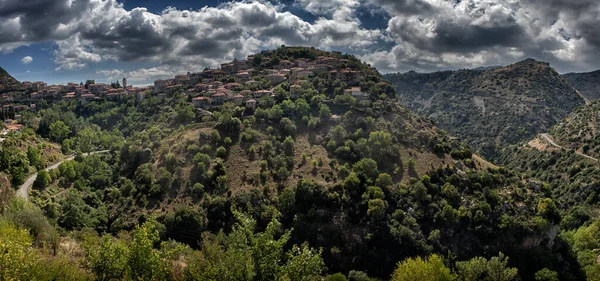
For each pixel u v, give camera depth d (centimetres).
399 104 18075
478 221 11112
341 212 11319
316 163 13262
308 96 17725
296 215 11088
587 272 10356
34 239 6141
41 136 19038
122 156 15338
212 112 17462
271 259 3788
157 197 11956
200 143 14212
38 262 4062
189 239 10550
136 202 11925
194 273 4300
